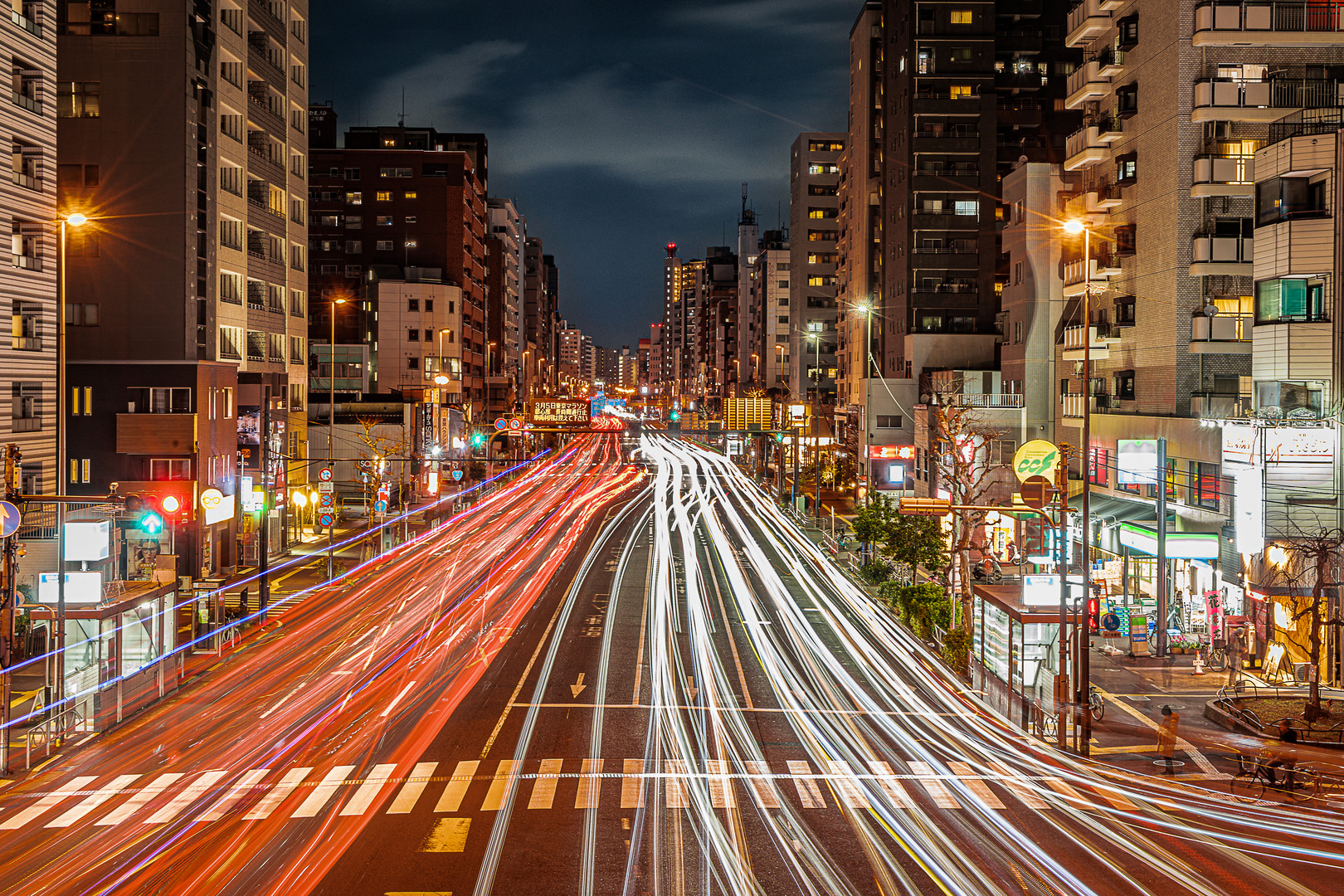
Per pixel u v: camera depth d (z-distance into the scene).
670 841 17.22
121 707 24.77
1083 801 19.86
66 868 15.86
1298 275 34.00
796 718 25.72
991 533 51.44
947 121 84.44
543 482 101.31
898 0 88.06
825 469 96.12
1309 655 30.45
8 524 22.31
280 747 22.80
